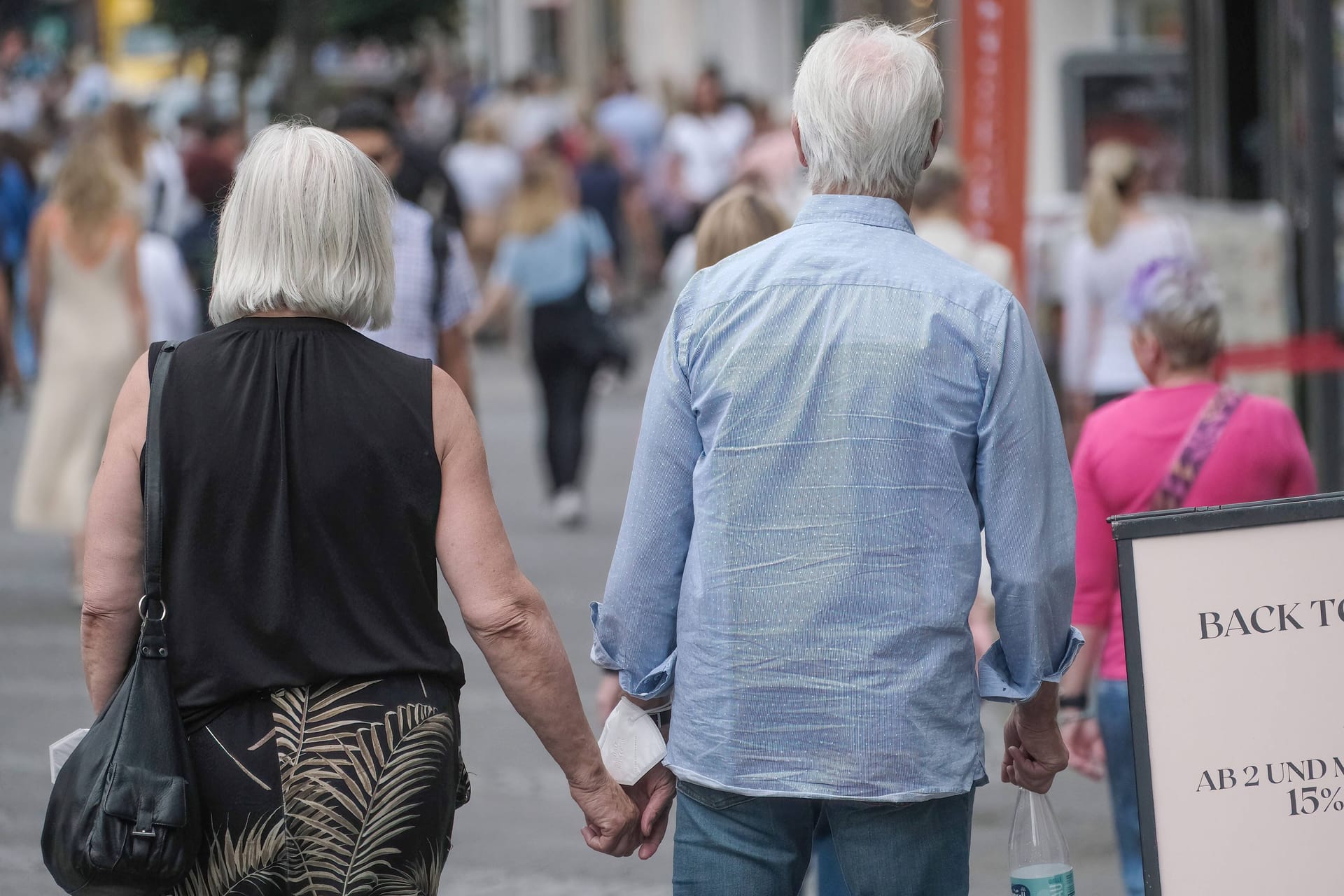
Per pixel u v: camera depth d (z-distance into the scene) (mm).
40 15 121938
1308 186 20938
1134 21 38375
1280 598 8734
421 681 8227
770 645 8328
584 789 9016
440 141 61062
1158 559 8633
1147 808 8609
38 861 15477
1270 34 22766
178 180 37906
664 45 94562
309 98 62438
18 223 48281
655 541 8727
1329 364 21047
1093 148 30828
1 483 37156
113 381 24859
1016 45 23453
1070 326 23250
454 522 8375
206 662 8016
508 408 44812
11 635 23922
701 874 8703
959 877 8586
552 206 30531
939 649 8297
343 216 8375
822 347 8367
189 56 69500
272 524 8062
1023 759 9344
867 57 8680
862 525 8273
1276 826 8703
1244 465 11828
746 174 15391
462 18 73375
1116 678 11992
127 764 7816
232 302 8367
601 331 30750
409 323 18359
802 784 8312
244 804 7930
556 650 8586
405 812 8031
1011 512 8352
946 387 8297
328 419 8164
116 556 8273
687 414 8641
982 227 23750
